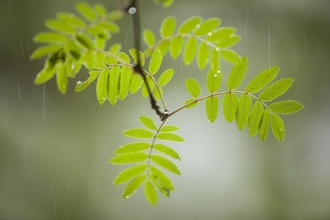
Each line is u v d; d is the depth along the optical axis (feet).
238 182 21.97
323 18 21.35
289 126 21.84
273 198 21.67
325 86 21.71
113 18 4.09
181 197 21.70
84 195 21.02
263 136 5.70
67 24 4.11
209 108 5.76
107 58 5.57
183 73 21.11
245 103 5.69
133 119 21.50
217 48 4.86
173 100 21.31
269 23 21.71
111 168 21.29
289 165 21.80
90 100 21.34
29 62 20.62
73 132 21.25
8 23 20.13
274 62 21.89
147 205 21.52
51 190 20.75
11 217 20.29
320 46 21.65
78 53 4.26
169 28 4.71
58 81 4.37
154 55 5.78
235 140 21.98
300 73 21.84
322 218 20.99
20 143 20.65
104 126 21.50
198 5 21.34
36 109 20.86
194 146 21.83
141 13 20.72
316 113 21.76
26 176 20.63
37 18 20.29
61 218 20.61
